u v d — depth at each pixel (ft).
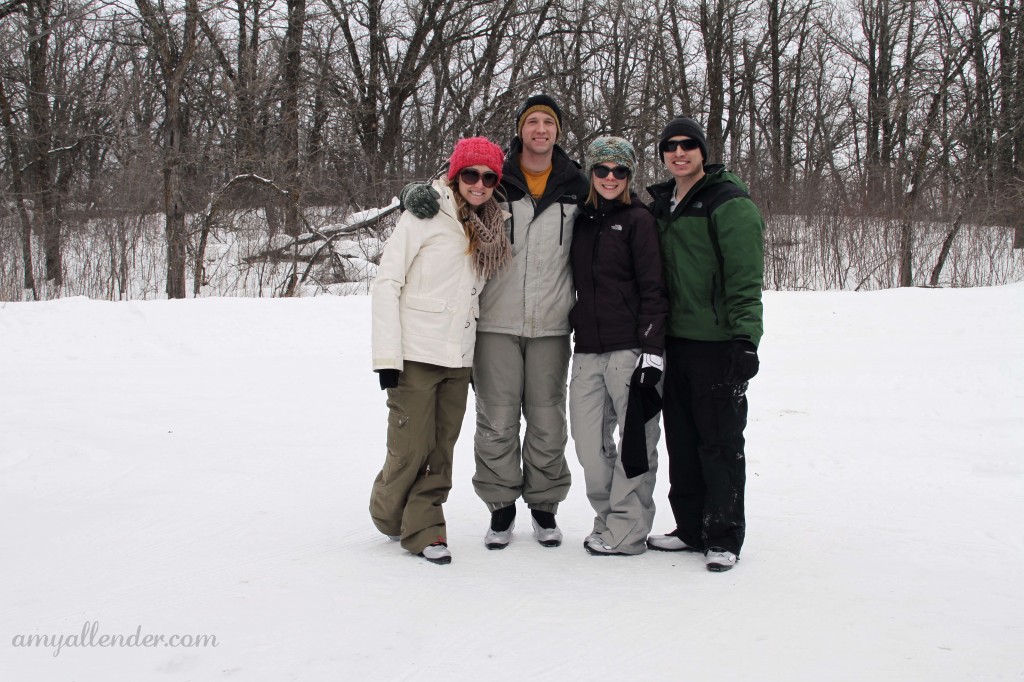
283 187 67.31
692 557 12.13
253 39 73.97
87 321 39.99
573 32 89.61
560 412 12.74
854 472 17.40
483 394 12.59
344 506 14.75
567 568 11.51
